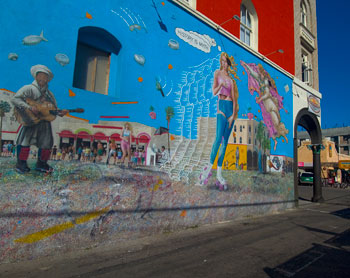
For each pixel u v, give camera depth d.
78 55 5.32
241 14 10.09
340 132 54.72
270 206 9.68
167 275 3.66
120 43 5.63
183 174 6.64
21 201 4.15
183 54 6.95
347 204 12.87
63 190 4.61
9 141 4.14
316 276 3.70
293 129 11.61
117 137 5.42
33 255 4.18
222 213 7.66
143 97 5.95
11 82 4.20
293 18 12.66
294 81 11.98
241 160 8.52
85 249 4.75
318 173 13.59
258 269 3.94
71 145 4.79
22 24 4.34
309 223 7.79
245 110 8.91
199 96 7.28
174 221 6.32
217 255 4.57
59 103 4.70
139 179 5.70
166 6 6.64
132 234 5.47
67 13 4.85
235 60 8.71
